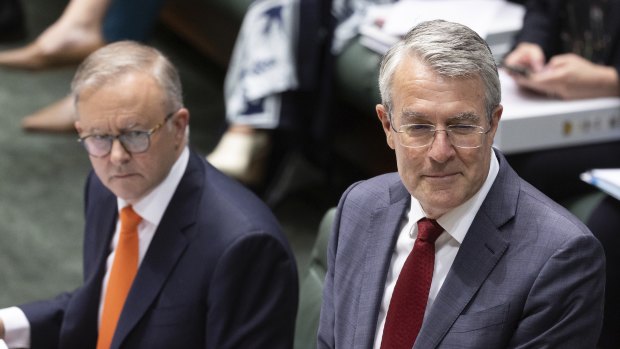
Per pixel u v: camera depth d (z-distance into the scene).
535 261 5.38
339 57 12.44
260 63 12.63
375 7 12.36
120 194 7.16
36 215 13.29
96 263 7.62
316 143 12.98
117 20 15.87
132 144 6.95
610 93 10.18
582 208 9.62
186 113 7.23
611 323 9.11
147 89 6.96
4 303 11.43
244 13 14.48
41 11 19.97
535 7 10.98
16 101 16.39
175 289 7.07
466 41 5.23
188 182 7.25
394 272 6.00
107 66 6.97
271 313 6.99
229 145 12.74
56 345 7.81
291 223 12.86
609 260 9.13
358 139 13.36
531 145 9.85
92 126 6.96
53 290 11.75
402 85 5.31
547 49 10.80
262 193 13.05
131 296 7.13
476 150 5.29
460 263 5.56
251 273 6.98
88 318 7.55
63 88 16.94
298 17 12.51
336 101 12.84
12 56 16.05
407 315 5.76
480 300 5.47
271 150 12.95
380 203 6.15
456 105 5.20
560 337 5.27
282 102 12.63
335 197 13.44
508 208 5.56
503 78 10.73
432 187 5.40
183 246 7.09
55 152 14.94
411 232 5.92
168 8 17.67
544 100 10.14
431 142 5.30
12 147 14.98
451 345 5.46
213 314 6.96
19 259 12.32
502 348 5.42
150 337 7.09
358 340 5.93
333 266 6.38
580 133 9.98
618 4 10.34
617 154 10.12
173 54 17.84
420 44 5.28
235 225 7.03
